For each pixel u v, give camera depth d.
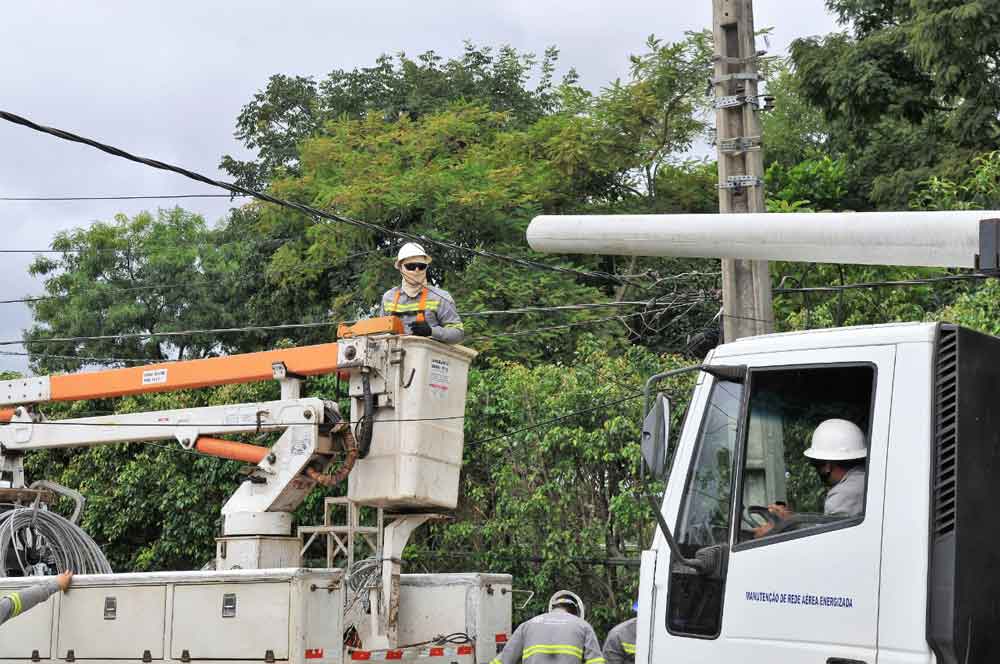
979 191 16.98
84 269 34.38
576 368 15.13
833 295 17.47
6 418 11.59
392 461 9.46
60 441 11.25
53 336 33.34
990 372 6.07
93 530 17.55
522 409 14.80
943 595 5.64
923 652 5.62
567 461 14.44
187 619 8.81
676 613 6.50
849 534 5.97
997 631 5.74
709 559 6.38
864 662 5.77
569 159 29.47
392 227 28.47
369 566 10.12
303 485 9.95
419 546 15.45
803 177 27.11
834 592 5.95
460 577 10.16
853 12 26.56
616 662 9.53
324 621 8.58
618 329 24.95
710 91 12.45
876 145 27.19
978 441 5.91
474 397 15.10
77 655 9.23
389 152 29.69
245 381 10.44
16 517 10.63
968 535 5.74
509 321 24.34
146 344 33.53
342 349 9.69
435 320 10.14
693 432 6.70
